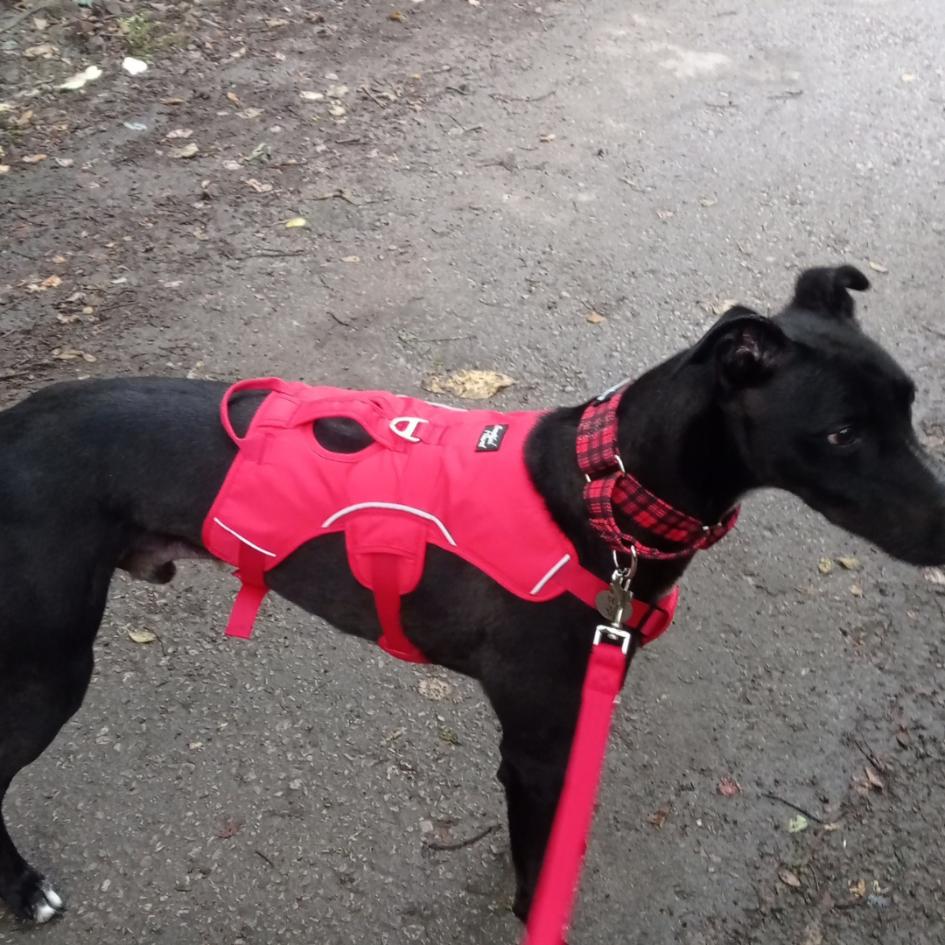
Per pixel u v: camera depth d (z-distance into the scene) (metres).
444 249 1.87
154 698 1.18
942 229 2.00
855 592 1.34
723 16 2.73
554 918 0.67
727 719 1.19
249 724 1.16
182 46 2.39
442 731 1.16
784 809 1.11
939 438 1.54
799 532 1.41
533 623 0.83
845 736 1.18
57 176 1.98
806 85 2.44
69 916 0.99
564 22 2.65
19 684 0.87
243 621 0.93
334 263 1.82
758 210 2.03
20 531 0.83
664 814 1.10
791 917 1.03
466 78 2.37
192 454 0.87
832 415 0.75
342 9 2.60
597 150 2.16
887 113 2.35
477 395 1.58
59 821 1.06
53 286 1.74
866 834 1.09
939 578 1.36
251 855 1.05
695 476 0.79
